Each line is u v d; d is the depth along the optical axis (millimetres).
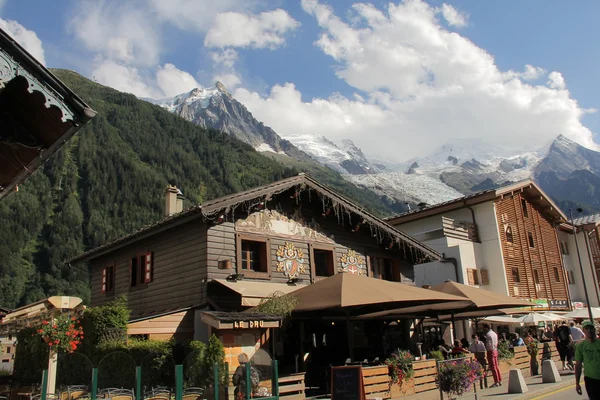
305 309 12633
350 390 9422
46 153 6340
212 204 15258
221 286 15492
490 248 31250
